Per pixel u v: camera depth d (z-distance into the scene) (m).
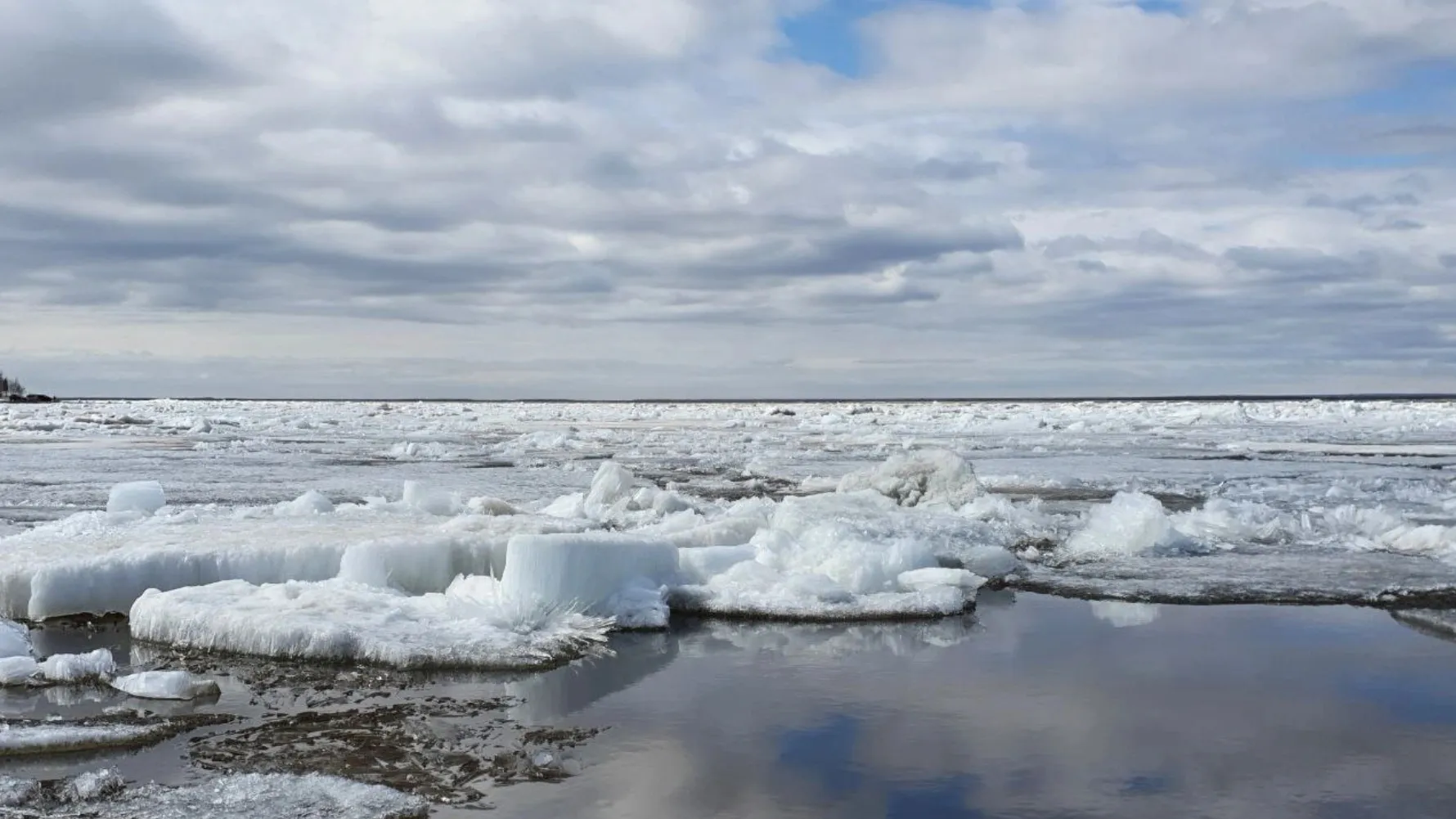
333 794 5.71
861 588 10.88
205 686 7.52
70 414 73.19
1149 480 23.56
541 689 7.77
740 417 75.81
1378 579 11.83
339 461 29.47
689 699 7.55
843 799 5.80
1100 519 14.46
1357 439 41.22
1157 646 9.12
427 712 7.19
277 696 7.48
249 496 18.89
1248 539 14.85
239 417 68.25
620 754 6.44
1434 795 5.86
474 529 11.70
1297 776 6.15
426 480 22.70
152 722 6.91
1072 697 7.63
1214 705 7.45
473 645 8.38
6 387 128.12
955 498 17.39
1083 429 50.00
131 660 8.35
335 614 8.84
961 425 54.00
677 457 31.92
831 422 56.31
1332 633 9.57
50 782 5.89
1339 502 19.25
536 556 9.54
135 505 14.12
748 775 6.12
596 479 16.56
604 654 8.80
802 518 13.22
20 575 9.66
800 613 10.06
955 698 7.61
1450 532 13.99
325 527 11.97
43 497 18.50
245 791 5.75
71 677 7.75
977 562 12.37
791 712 7.28
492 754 6.41
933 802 5.76
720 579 10.86
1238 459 30.73
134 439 40.50
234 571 10.09
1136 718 7.18
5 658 8.04
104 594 9.76
